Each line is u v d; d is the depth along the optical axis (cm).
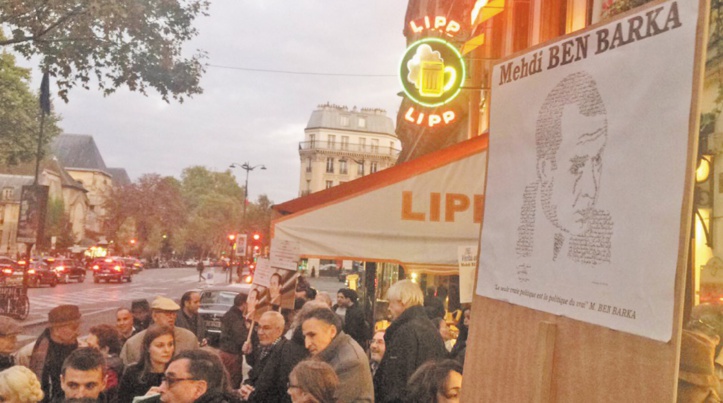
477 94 1591
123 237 9331
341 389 408
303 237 623
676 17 163
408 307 496
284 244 627
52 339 513
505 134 234
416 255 610
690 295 424
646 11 173
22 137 2897
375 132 11206
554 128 205
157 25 1327
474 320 239
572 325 186
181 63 1369
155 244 9512
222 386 353
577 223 189
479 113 1580
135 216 9100
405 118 1523
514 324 214
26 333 1802
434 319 698
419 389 335
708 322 339
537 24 1141
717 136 430
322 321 420
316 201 689
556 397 189
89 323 2183
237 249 4281
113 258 5019
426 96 1273
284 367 477
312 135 11119
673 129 160
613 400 169
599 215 181
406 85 1280
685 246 154
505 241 227
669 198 159
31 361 509
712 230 424
